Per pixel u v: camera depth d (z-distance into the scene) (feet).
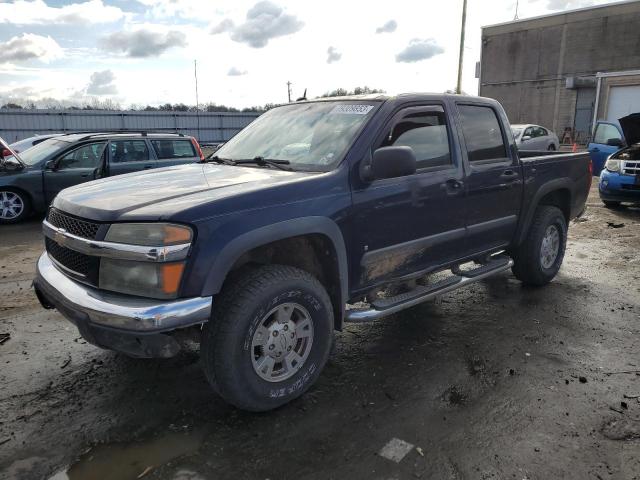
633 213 32.89
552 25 113.29
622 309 16.12
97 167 31.14
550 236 18.03
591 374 11.93
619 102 81.35
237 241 9.19
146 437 9.48
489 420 10.06
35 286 10.95
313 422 9.99
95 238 9.17
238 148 14.02
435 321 15.20
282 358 10.28
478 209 14.46
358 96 13.08
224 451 9.09
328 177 10.79
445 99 13.85
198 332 9.77
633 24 101.96
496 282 18.90
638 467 8.67
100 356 12.75
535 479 8.38
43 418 10.05
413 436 9.55
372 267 11.84
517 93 122.11
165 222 8.75
